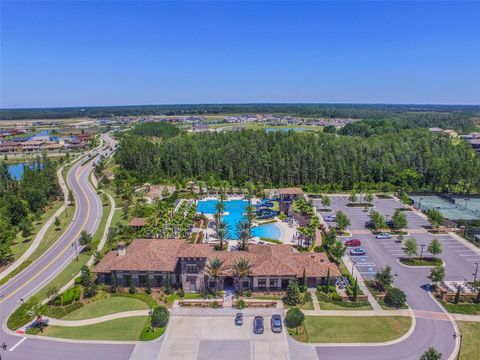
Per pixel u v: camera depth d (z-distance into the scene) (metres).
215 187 156.12
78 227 112.38
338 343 56.25
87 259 89.25
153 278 73.44
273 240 98.31
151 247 78.06
